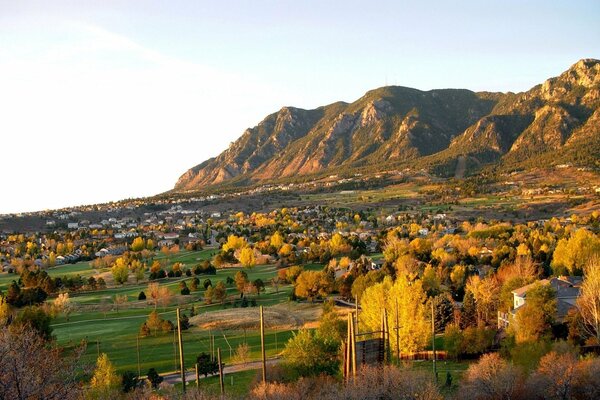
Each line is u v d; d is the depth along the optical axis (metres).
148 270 179.88
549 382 48.81
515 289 82.81
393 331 65.44
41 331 81.31
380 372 47.56
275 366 62.06
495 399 49.06
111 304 125.56
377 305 67.81
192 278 151.50
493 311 87.44
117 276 154.25
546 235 172.62
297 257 173.75
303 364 58.34
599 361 49.41
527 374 51.91
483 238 191.25
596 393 47.19
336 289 122.00
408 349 66.19
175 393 49.78
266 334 92.25
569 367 48.72
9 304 110.62
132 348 86.19
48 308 107.50
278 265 173.88
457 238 181.62
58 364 28.39
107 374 54.50
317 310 110.56
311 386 53.38
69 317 113.56
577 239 114.88
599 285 66.69
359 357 49.09
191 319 104.56
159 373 72.69
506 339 67.00
